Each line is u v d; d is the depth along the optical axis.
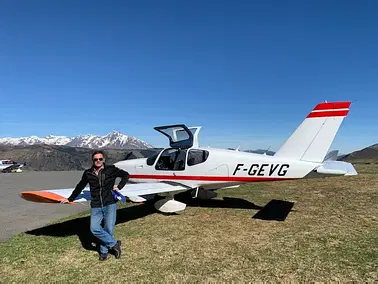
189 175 7.45
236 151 7.32
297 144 6.61
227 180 7.15
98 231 4.17
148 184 7.30
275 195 9.34
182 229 5.71
